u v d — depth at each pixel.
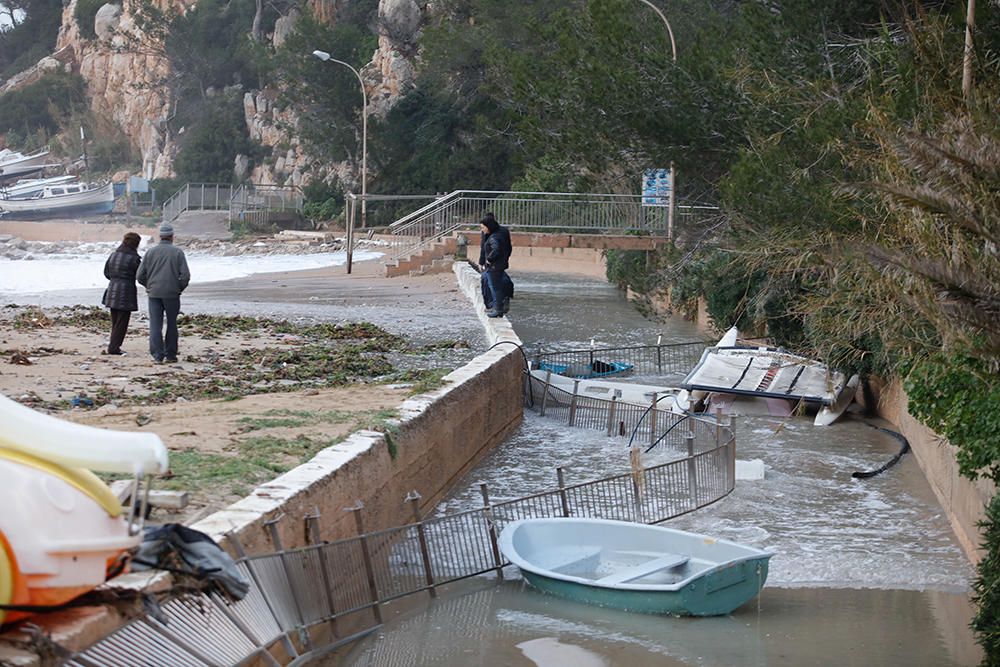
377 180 80.62
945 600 9.62
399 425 11.22
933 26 11.55
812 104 15.93
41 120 125.12
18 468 4.80
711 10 25.33
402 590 9.20
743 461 14.19
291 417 12.09
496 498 12.75
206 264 48.50
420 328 23.75
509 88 24.98
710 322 27.42
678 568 9.70
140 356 17.94
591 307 35.06
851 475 14.23
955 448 11.80
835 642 8.58
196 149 98.75
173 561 5.79
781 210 14.27
